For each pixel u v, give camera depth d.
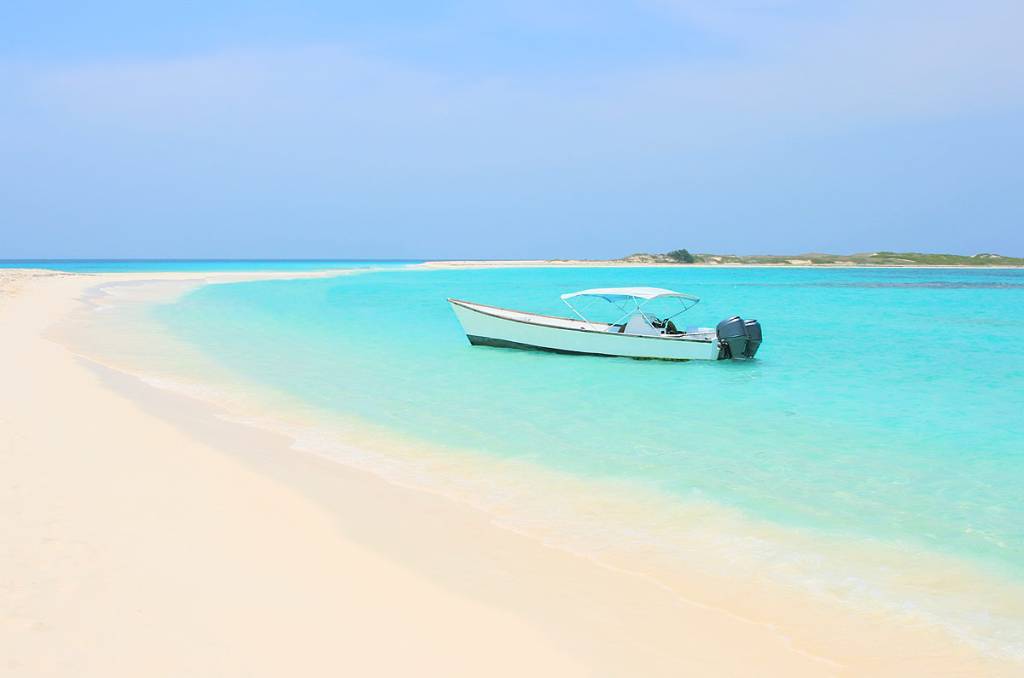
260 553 5.85
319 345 20.72
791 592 5.79
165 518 6.43
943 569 6.33
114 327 22.67
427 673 4.21
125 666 3.98
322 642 4.48
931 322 31.50
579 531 6.97
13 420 9.54
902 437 11.09
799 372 17.42
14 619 4.38
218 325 24.88
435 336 23.28
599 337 18.70
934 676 4.62
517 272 109.81
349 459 9.23
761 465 9.45
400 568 5.81
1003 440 10.95
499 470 8.98
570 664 4.48
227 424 10.78
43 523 6.04
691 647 4.82
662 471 9.09
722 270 135.50
